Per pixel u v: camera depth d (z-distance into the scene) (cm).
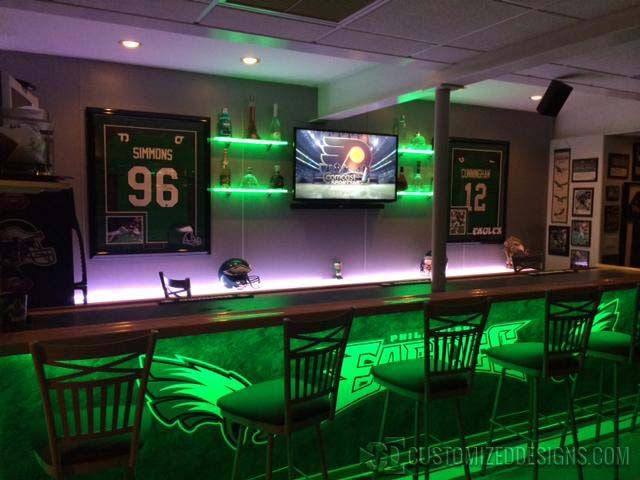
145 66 434
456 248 599
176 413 227
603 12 239
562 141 614
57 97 406
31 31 341
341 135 507
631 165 581
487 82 470
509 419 322
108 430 174
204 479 236
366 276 553
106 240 431
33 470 202
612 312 361
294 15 246
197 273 473
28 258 335
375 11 238
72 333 194
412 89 373
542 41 274
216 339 232
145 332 199
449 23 256
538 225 642
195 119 455
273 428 188
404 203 570
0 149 191
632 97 423
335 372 204
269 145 493
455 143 584
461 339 225
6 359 195
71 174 416
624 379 374
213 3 230
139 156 438
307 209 514
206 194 467
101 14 247
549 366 247
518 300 297
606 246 569
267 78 474
